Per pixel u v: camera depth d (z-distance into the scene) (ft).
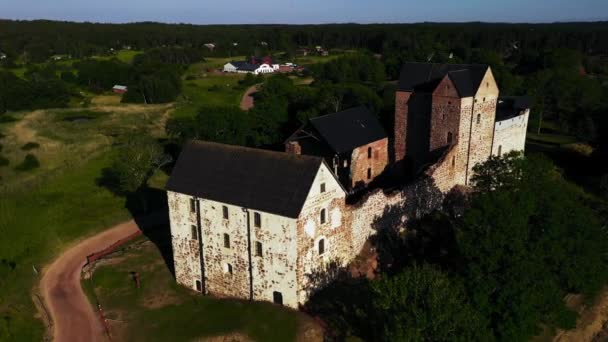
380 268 179.22
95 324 161.79
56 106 487.20
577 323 168.66
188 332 152.35
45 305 172.86
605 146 318.45
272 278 156.76
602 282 170.81
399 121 244.01
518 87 417.28
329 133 225.76
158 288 176.96
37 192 264.11
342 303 158.30
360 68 556.92
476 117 222.69
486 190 171.22
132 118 431.43
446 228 198.59
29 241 215.10
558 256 144.97
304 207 147.43
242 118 285.64
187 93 535.60
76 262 200.54
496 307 140.56
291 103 334.85
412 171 245.86
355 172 231.50
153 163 273.33
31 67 633.20
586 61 627.87
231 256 162.61
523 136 262.47
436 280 128.47
